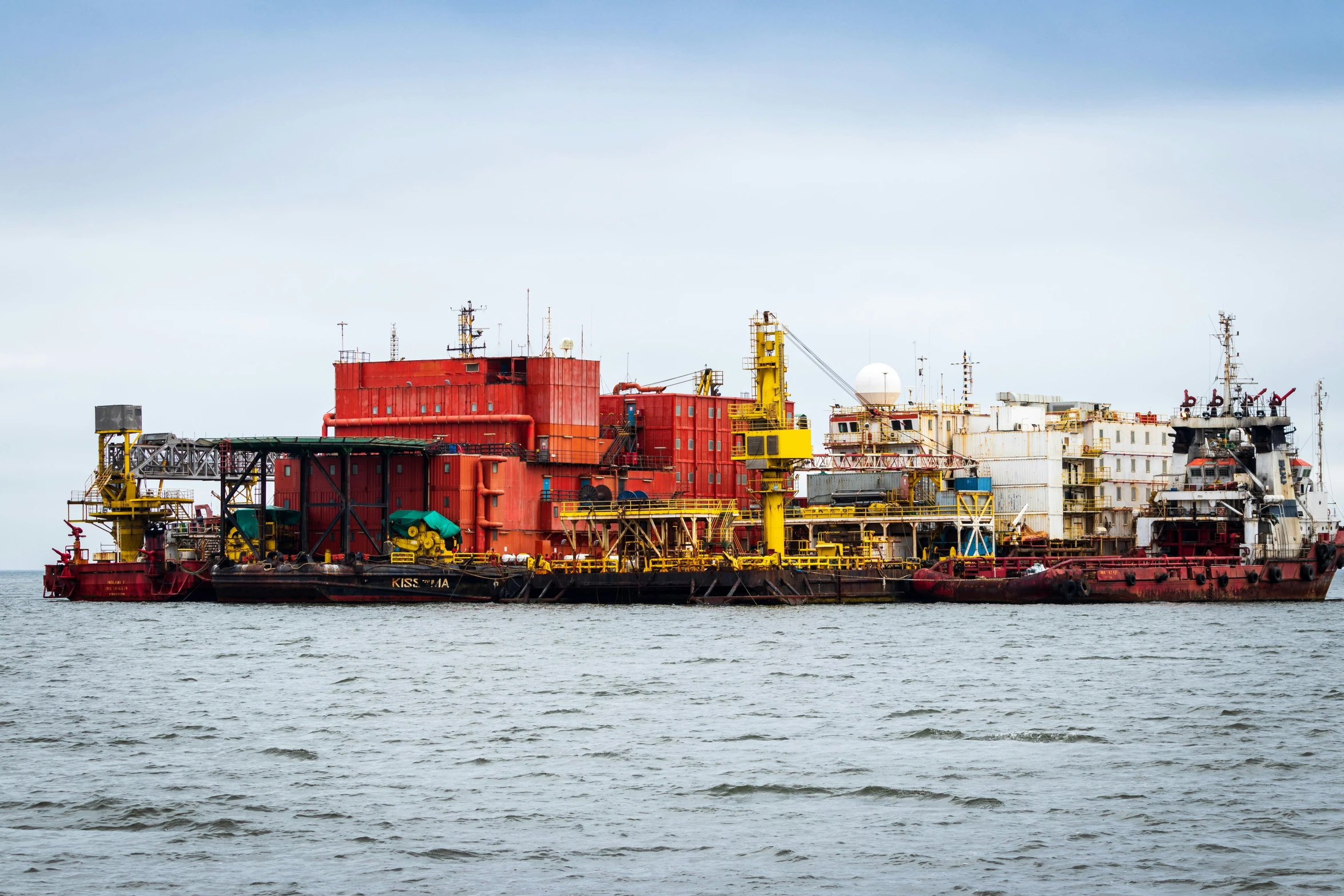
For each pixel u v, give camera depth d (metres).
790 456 152.12
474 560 162.25
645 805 58.22
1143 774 62.84
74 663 105.62
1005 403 197.62
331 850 52.56
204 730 75.19
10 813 57.81
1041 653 106.00
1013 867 50.00
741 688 88.50
